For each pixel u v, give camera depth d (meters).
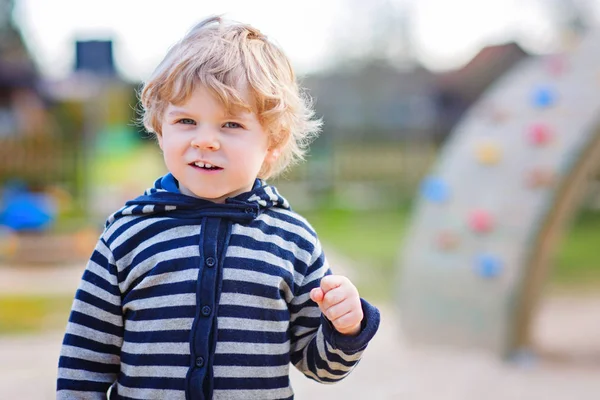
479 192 5.71
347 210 18.58
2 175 17.78
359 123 23.58
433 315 5.72
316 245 1.68
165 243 1.57
